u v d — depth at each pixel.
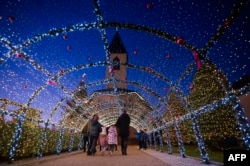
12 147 9.36
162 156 13.38
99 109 24.22
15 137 9.51
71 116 19.62
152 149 25.17
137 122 32.06
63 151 18.39
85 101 18.70
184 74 9.76
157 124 19.27
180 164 8.88
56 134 15.47
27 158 11.52
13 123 9.65
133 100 22.64
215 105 7.41
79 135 23.28
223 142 15.88
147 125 27.25
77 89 15.30
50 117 13.72
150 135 28.58
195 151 18.47
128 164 9.43
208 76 15.80
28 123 11.66
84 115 22.55
